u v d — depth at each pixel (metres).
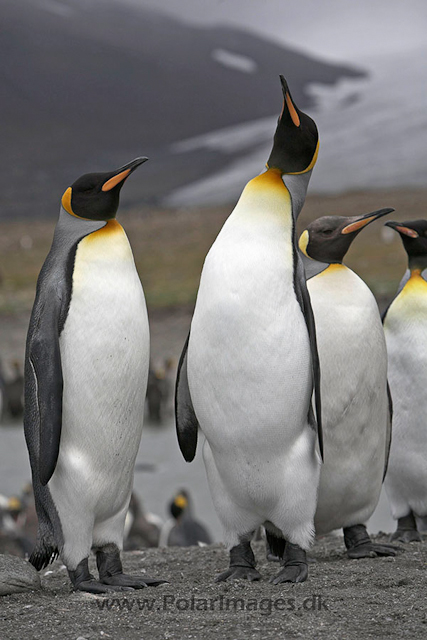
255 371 6.96
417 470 10.07
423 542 10.06
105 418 7.18
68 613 6.36
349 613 6.05
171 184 188.75
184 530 17.41
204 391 7.18
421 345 9.85
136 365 7.26
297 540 7.36
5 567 7.44
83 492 7.18
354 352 8.29
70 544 7.29
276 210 7.23
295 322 7.05
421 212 105.25
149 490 24.84
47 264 7.50
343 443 8.43
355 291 8.51
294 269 7.18
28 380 7.40
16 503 19.30
